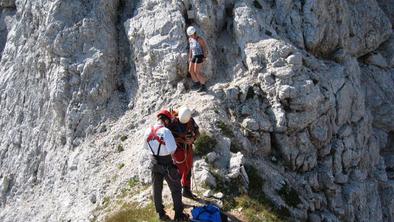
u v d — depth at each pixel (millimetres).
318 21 18422
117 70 18297
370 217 17703
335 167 16984
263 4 18078
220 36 17656
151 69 17203
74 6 18484
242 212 12781
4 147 20656
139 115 17016
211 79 16734
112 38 18406
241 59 16812
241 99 15992
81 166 16719
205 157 14016
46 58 18812
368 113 19750
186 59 16688
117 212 13531
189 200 12797
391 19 24844
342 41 19438
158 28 17234
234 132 15172
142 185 14414
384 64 22359
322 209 15992
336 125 17438
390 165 20891
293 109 15930
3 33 24734
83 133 17547
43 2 19438
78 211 15484
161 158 11477
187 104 15961
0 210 19297
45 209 17281
